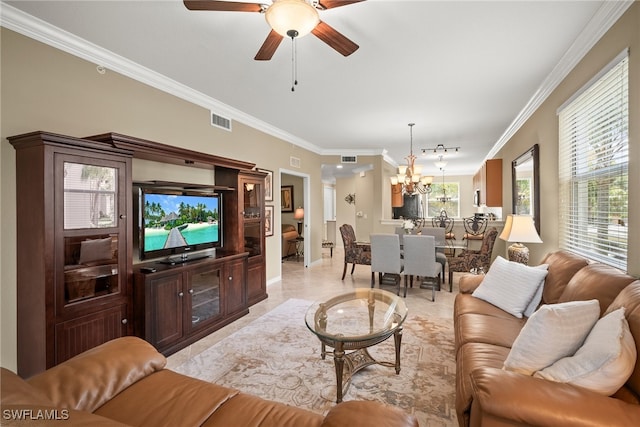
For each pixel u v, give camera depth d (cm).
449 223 673
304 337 310
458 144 657
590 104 259
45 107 238
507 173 568
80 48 255
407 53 274
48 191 207
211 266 325
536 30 239
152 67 301
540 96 362
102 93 276
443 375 238
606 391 122
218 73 313
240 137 449
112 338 245
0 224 214
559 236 323
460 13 218
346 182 999
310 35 243
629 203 205
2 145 216
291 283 532
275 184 541
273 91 362
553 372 132
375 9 213
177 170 351
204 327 315
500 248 582
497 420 121
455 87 351
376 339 211
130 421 123
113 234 246
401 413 118
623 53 203
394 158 833
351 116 459
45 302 207
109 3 206
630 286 157
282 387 224
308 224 666
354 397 211
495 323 222
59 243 213
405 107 419
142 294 259
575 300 192
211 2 168
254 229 424
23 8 211
